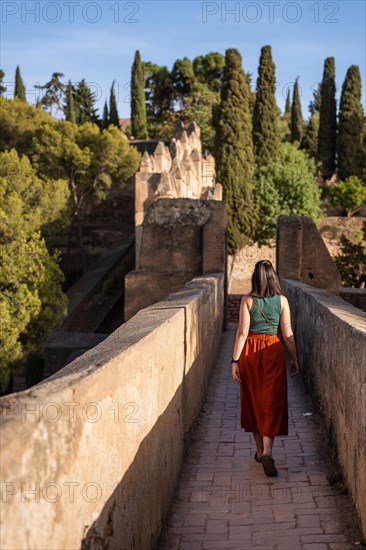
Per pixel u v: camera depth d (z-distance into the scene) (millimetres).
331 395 5926
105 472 2943
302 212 44469
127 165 39000
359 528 4168
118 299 33875
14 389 22562
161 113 86188
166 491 4664
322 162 62156
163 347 4613
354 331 4586
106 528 2941
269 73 48594
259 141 48219
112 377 3086
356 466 4371
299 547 4023
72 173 37750
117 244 41281
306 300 9078
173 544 4199
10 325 18438
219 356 11828
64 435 2402
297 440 6418
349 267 25625
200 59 87562
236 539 4219
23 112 39406
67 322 27625
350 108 59656
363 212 58406
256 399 5539
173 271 13023
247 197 41406
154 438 4176
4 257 18953
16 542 1930
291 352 5758
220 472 5574
